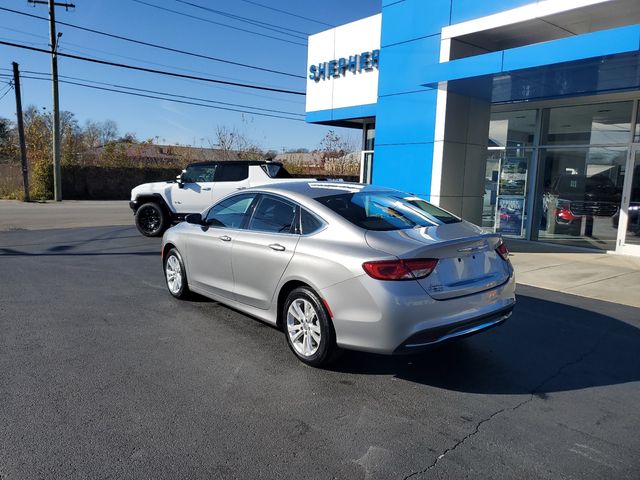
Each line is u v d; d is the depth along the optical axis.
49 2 28.09
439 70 9.39
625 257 10.48
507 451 3.14
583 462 3.02
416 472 2.91
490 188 13.84
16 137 52.00
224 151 44.84
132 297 6.67
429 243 3.95
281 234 4.75
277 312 4.75
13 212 20.89
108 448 3.11
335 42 15.04
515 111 13.05
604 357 4.75
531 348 4.96
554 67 8.05
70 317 5.77
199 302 6.44
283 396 3.87
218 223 5.70
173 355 4.66
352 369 4.39
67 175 33.25
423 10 10.73
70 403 3.69
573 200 11.95
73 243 11.49
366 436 3.30
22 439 3.19
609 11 8.59
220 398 3.81
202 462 2.98
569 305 6.54
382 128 11.79
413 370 4.39
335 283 4.04
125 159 38.69
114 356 4.61
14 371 4.24
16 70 28.45
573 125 11.88
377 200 4.88
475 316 4.04
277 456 3.06
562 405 3.77
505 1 9.40
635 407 3.75
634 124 10.77
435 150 10.63
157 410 3.61
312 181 5.56
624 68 8.11
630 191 10.81
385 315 3.77
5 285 7.30
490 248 4.39
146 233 12.55
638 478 2.87
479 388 4.05
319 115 15.88
